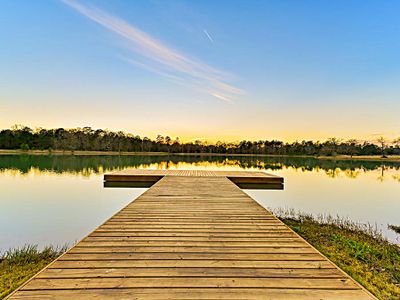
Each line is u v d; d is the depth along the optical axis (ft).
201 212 11.75
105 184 27.81
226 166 66.44
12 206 21.61
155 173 30.63
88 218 18.34
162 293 4.81
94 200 24.30
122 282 5.20
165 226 9.45
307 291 5.00
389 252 11.96
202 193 16.92
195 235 8.46
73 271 5.65
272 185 28.48
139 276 5.47
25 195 26.16
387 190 31.32
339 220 18.10
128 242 7.65
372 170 61.82
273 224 9.89
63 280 5.24
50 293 4.74
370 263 10.59
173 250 7.06
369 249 11.98
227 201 14.32
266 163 85.15
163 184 21.44
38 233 14.99
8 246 12.89
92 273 5.57
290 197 26.73
